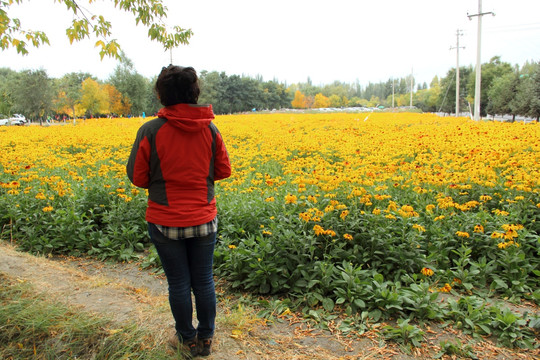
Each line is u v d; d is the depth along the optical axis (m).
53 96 35.66
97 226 5.26
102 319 2.90
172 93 2.32
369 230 4.09
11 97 36.06
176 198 2.36
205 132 2.42
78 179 6.43
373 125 20.64
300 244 3.84
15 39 4.56
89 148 14.15
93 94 44.19
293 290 3.62
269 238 3.97
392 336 2.94
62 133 18.45
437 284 3.85
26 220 5.33
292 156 11.32
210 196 2.50
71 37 4.55
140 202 5.42
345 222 4.16
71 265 4.60
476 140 10.80
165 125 2.31
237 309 3.44
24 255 4.46
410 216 4.39
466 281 3.80
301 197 4.86
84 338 2.74
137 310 3.14
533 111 33.59
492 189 5.64
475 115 25.64
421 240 4.38
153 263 4.56
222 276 4.00
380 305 3.25
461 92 68.19
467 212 4.91
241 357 2.67
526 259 3.97
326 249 3.98
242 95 76.56
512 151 8.95
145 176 2.37
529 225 4.66
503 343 2.89
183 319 2.54
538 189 5.13
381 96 163.38
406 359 2.73
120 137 16.25
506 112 44.47
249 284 3.70
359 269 3.57
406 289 3.49
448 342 2.85
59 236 5.02
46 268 4.04
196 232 2.40
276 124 23.92
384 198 4.76
